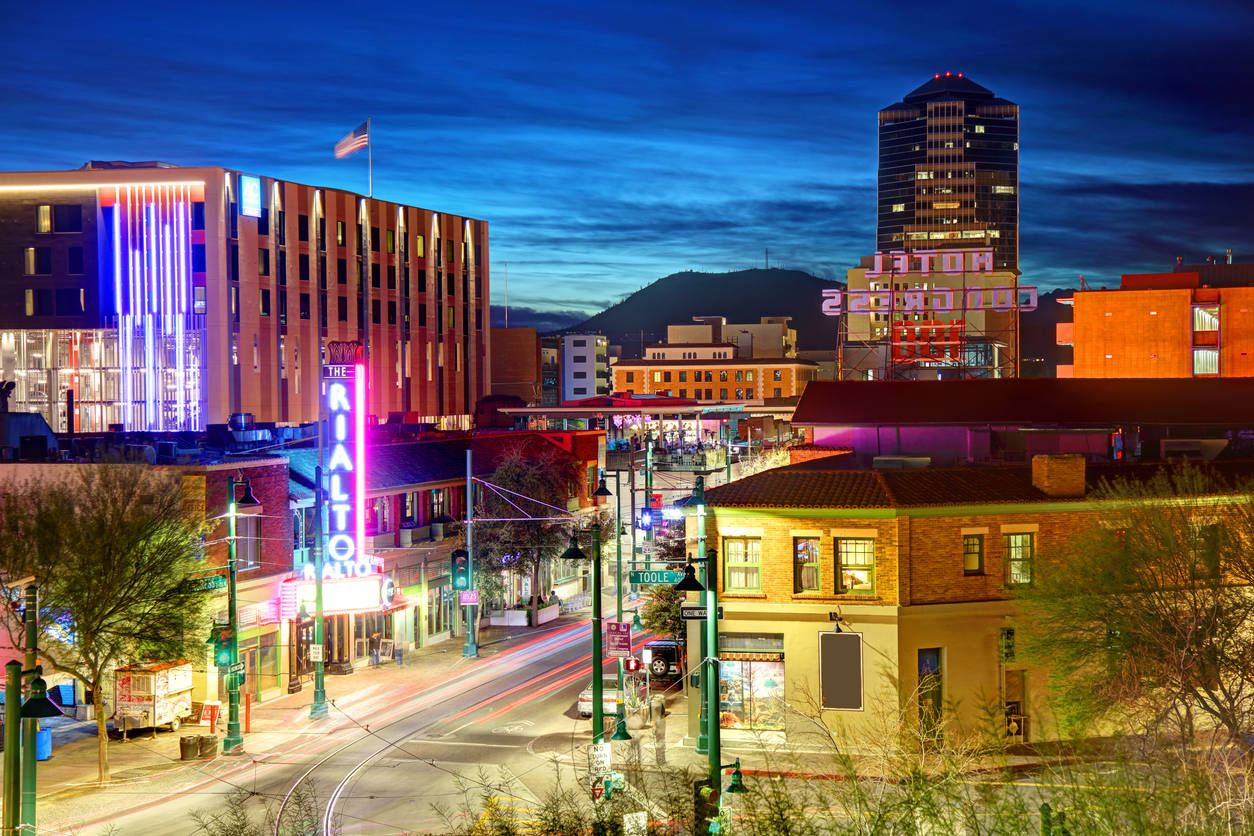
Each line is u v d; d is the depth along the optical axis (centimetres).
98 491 4222
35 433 5931
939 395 6588
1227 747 3064
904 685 4078
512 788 3656
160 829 3294
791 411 18550
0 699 4041
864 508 4112
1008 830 2125
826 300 10388
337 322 11206
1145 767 2273
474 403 13412
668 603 5303
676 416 18988
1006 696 4212
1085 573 3859
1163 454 5744
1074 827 1950
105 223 10206
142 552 4159
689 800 2670
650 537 6028
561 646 6078
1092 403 6391
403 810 3447
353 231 11425
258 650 5022
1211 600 3775
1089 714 3606
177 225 10069
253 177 10281
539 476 6850
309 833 3161
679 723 4594
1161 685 3578
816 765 3862
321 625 4841
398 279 12100
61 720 4697
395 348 12031
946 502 4150
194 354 9994
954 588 4188
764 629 4222
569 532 6838
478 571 6525
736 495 4334
